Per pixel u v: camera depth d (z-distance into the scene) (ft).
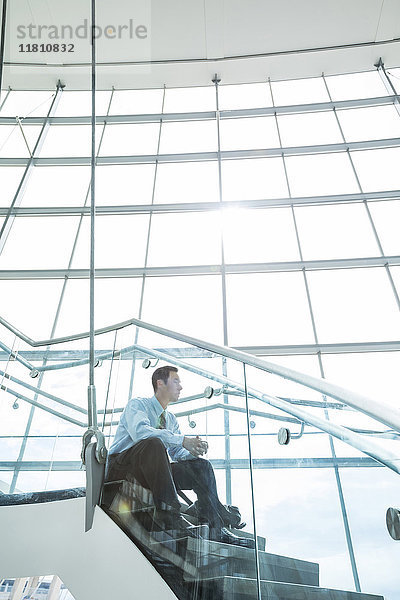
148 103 32.94
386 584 3.64
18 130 31.04
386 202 25.46
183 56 32.73
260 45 32.24
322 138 29.30
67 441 9.84
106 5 31.14
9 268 24.17
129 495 7.63
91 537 7.74
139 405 8.30
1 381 11.98
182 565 6.44
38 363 11.57
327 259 23.41
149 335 9.30
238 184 27.37
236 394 6.56
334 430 4.54
